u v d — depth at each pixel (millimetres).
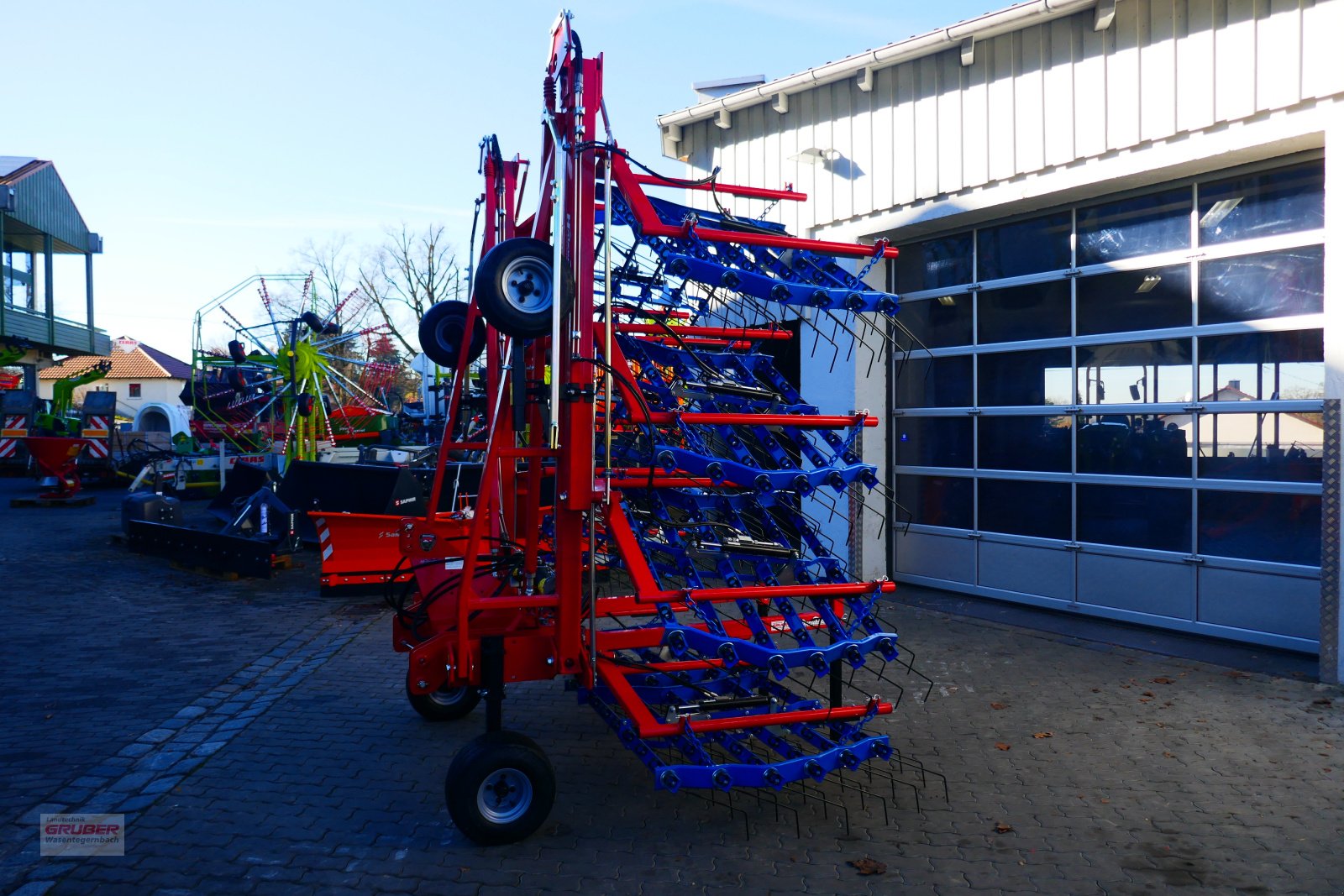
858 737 4324
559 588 4117
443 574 4977
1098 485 7500
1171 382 7016
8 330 28734
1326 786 4371
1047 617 7746
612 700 4500
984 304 8391
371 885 3482
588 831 3969
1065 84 7234
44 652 6977
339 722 5383
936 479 8859
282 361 15492
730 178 10227
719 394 4668
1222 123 6316
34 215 30156
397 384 23609
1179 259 6938
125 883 3473
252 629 7762
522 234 5301
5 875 3529
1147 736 5070
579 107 4023
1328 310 5656
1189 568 6914
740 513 4469
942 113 8125
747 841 3879
